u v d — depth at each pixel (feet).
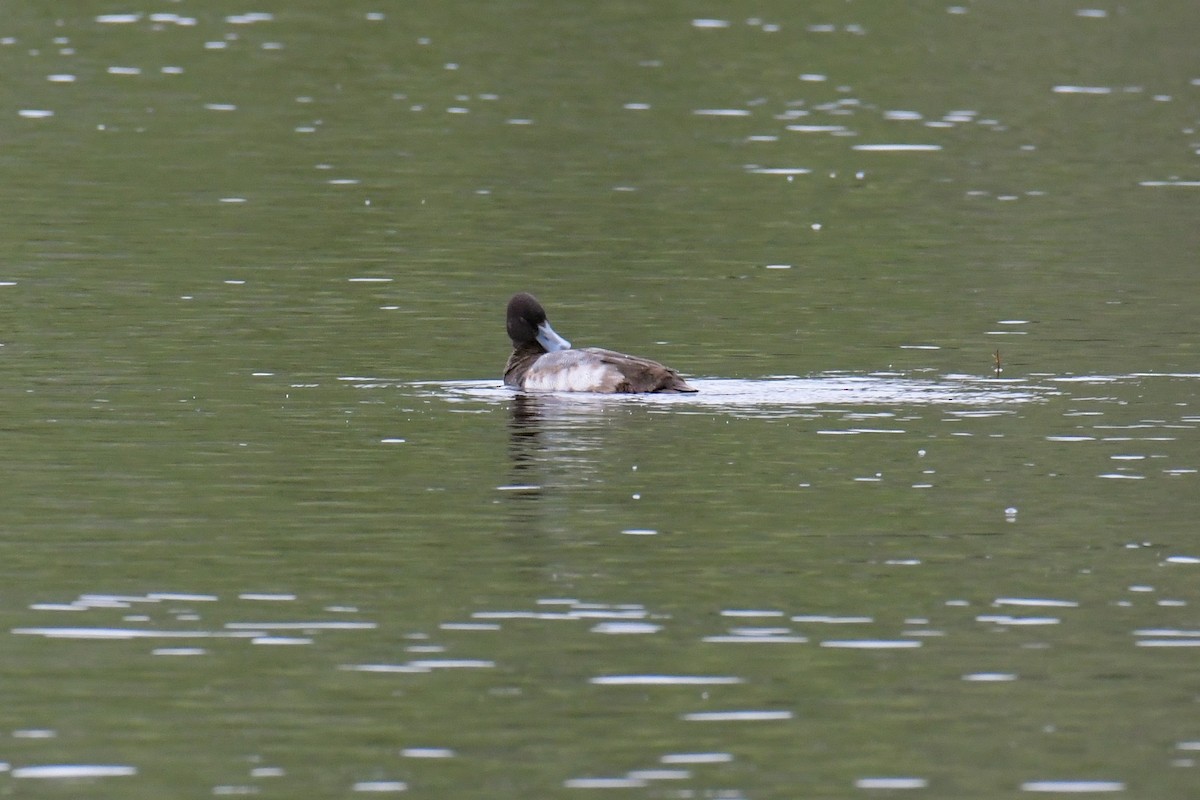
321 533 80.28
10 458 90.74
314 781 57.47
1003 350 116.26
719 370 110.73
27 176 173.37
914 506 83.97
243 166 180.96
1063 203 169.37
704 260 145.48
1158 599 72.69
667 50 248.93
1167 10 280.51
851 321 125.08
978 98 221.87
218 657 66.74
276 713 62.23
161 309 125.49
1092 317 125.80
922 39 258.16
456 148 192.13
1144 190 175.11
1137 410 100.89
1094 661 66.95
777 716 62.39
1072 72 237.86
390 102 215.92
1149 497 85.15
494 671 65.87
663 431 96.68
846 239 153.99
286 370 109.91
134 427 96.84
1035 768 58.85
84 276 135.03
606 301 131.03
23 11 267.39
